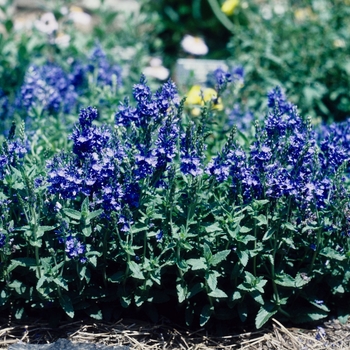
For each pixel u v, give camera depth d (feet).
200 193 3.86
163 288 4.04
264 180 3.89
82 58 5.86
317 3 6.02
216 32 7.76
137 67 5.97
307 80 5.57
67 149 4.40
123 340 4.00
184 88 5.66
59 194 3.91
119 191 3.82
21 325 4.04
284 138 4.00
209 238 3.94
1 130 4.95
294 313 4.10
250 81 5.62
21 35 6.03
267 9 6.49
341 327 4.13
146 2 7.28
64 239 3.81
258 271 4.04
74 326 4.04
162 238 3.94
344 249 4.05
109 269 4.05
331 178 4.11
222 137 4.55
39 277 3.89
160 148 3.80
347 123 4.48
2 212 3.93
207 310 3.97
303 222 3.97
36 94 4.87
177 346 4.01
